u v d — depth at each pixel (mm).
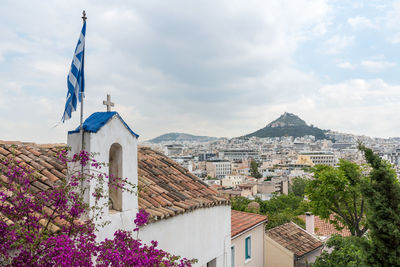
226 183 159875
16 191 4621
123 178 6637
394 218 6539
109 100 6703
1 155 7043
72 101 5887
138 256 4391
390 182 6871
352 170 19188
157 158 11367
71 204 5234
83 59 5891
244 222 14031
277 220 34250
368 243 7020
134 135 6973
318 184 20891
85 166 5781
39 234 4324
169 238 7906
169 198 8609
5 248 3998
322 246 18328
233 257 12438
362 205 19234
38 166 6855
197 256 8969
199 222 9125
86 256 4090
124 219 6559
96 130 5922
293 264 16375
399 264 6418
